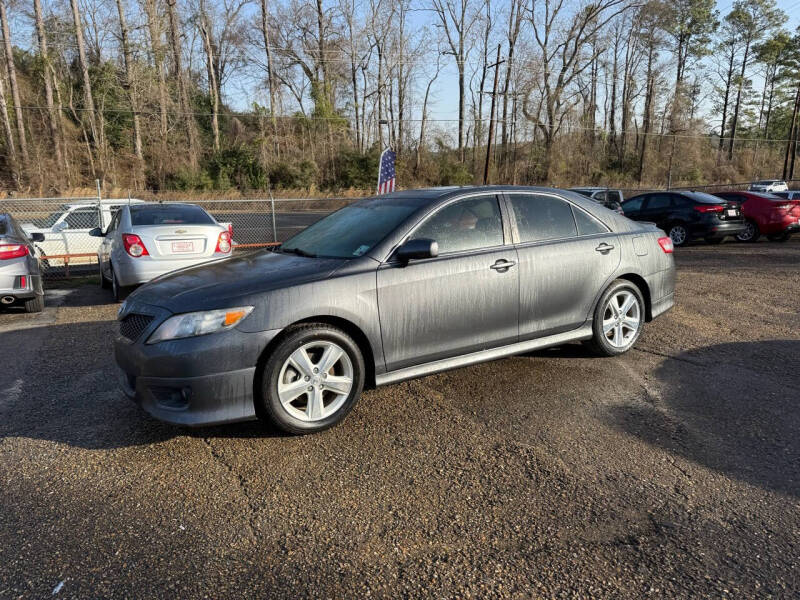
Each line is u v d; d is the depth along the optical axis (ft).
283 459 10.64
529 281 13.91
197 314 10.59
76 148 131.03
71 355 17.70
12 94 129.29
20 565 7.70
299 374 11.27
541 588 7.12
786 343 17.46
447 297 12.70
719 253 40.40
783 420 11.87
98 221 38.93
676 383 14.12
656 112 180.75
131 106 134.41
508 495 9.29
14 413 13.00
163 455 10.85
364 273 11.83
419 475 9.99
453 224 13.33
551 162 158.71
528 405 12.95
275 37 156.25
